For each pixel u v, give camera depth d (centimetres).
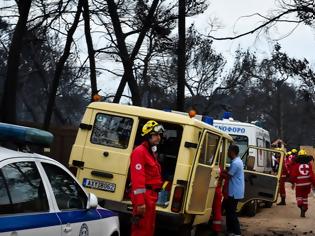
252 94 5491
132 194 679
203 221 959
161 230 902
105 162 831
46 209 476
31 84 2703
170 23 1593
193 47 3097
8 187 429
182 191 808
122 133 838
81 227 532
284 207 1738
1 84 2381
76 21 1494
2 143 489
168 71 2391
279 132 5709
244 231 1185
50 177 502
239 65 3950
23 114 3244
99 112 852
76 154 845
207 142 880
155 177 693
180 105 1327
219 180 1019
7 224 409
